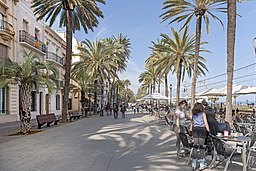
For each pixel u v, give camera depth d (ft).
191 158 23.95
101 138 41.11
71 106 163.63
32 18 102.22
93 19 82.79
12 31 81.92
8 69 46.16
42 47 108.47
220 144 21.49
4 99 80.23
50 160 25.44
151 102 205.05
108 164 23.82
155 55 107.14
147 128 57.16
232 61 40.63
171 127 54.19
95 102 137.28
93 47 125.29
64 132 49.57
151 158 26.32
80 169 22.04
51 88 49.52
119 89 311.27
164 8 58.08
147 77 170.91
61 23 86.38
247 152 22.24
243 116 68.64
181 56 78.07
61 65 134.10
